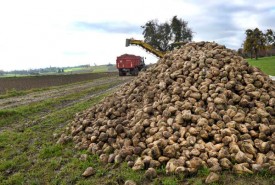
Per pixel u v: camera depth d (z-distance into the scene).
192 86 7.56
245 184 4.91
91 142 7.30
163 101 7.45
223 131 6.04
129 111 8.09
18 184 5.85
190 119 6.60
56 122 10.61
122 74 39.03
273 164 5.36
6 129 10.33
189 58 8.81
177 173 5.33
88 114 8.97
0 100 18.41
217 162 5.44
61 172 6.10
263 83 7.82
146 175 5.41
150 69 9.86
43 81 34.81
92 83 29.62
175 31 33.84
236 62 8.37
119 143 6.75
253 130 6.28
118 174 5.68
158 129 6.66
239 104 7.04
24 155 7.34
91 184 5.50
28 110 13.56
